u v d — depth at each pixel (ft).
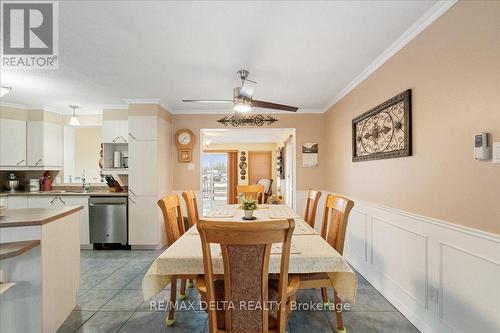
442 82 5.37
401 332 6.01
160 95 11.54
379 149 7.89
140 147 12.30
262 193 12.82
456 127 5.01
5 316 5.26
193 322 6.47
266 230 3.62
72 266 6.78
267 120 13.47
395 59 7.06
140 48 7.12
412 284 6.36
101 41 6.73
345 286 4.87
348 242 10.42
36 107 13.05
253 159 29.89
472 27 4.64
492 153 4.28
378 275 8.02
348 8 5.41
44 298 5.46
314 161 14.17
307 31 6.29
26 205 12.35
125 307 7.17
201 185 14.21
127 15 5.62
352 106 10.06
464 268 4.83
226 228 3.60
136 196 12.27
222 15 5.64
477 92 4.55
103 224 12.30
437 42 5.49
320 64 8.22
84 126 14.39
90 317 6.67
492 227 4.31
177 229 7.23
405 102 6.52
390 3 5.26
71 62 7.98
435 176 5.58
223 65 8.25
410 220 6.42
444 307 5.33
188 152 14.11
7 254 4.62
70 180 14.44
